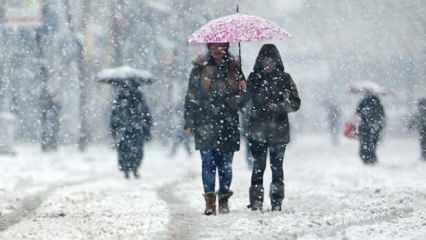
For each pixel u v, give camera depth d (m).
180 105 58.03
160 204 24.06
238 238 17.59
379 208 22.09
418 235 17.11
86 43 72.19
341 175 36.16
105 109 74.88
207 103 21.45
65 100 72.88
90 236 18.06
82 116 68.06
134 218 20.84
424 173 36.69
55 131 64.69
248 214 21.39
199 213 21.83
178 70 79.75
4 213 22.39
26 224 20.03
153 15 80.31
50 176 36.56
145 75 37.91
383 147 67.94
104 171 40.69
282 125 21.70
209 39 21.56
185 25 82.50
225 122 21.50
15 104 74.44
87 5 72.94
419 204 22.94
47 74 65.69
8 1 58.75
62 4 67.75
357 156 55.34
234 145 21.66
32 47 72.00
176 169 42.25
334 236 17.58
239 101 21.56
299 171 39.47
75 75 69.19
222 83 21.53
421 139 48.34
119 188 30.09
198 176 36.78
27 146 72.94
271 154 21.86
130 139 36.03
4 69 73.12
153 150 68.94
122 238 17.72
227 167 21.70
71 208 23.19
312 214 21.14
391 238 16.89
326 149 67.19
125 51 79.19
